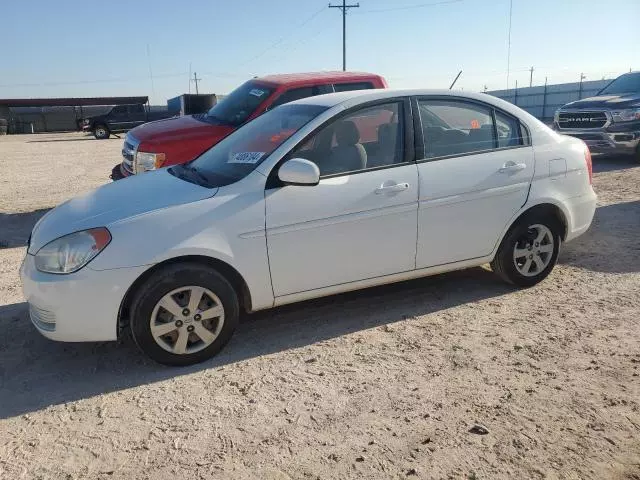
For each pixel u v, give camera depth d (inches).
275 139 167.9
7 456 115.8
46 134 1761.8
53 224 153.0
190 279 146.5
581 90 1457.9
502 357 149.5
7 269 243.4
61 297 140.9
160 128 292.8
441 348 155.9
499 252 190.9
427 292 197.3
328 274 163.9
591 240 251.3
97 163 735.7
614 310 176.2
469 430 118.9
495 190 181.5
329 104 171.9
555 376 138.9
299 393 136.0
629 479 103.1
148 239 143.6
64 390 141.8
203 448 116.6
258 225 152.6
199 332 150.8
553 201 191.0
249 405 131.8
